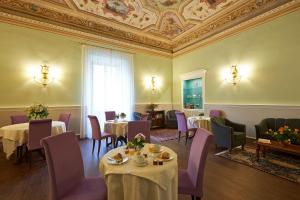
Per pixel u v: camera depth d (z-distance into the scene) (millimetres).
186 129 5148
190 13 5441
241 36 5555
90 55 6125
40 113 4188
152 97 7902
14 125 3777
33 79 5160
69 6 4895
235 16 5301
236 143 4156
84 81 5957
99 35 6297
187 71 7707
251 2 4641
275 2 4535
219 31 6145
